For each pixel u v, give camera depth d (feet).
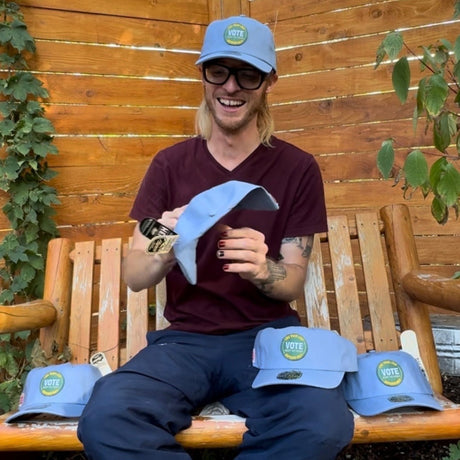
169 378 4.34
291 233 5.13
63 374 4.59
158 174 5.32
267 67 4.92
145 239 5.04
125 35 9.36
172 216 4.33
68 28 8.94
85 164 9.05
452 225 8.38
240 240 4.26
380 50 4.70
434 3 8.40
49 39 8.82
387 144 4.80
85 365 4.76
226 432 4.13
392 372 4.33
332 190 9.20
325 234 6.48
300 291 4.96
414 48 8.57
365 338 6.00
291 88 9.49
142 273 4.67
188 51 9.87
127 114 9.37
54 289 6.21
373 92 8.89
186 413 4.33
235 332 4.88
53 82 8.85
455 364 7.64
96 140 9.14
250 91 4.97
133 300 6.29
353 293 6.16
